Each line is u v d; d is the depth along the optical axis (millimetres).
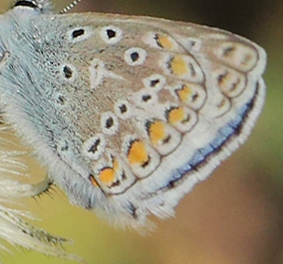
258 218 144
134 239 138
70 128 112
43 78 113
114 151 111
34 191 119
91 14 112
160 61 109
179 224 142
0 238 124
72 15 112
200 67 108
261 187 144
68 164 112
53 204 131
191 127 108
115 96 111
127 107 110
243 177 144
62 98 112
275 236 143
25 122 113
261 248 143
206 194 144
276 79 143
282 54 145
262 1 147
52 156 112
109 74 111
